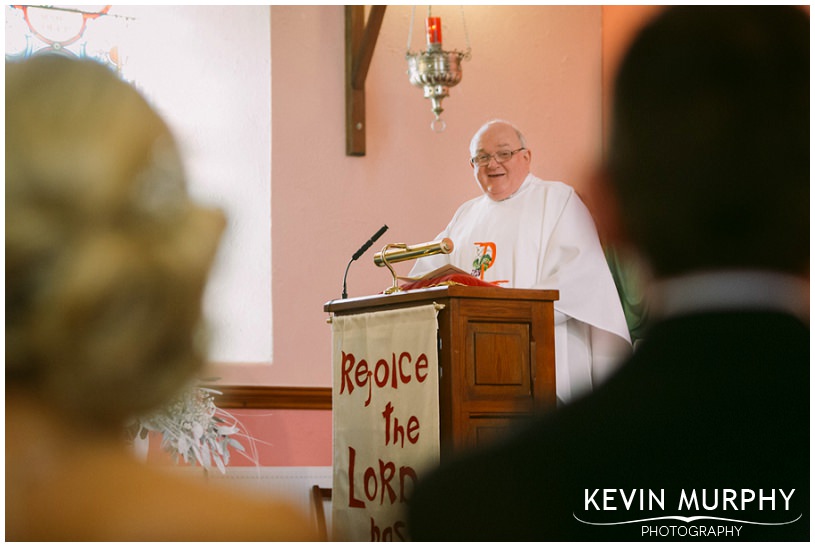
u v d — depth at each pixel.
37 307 0.59
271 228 7.10
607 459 0.77
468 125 7.70
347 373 4.19
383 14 6.91
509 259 6.23
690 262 0.71
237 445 4.94
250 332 7.00
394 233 7.40
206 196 0.65
